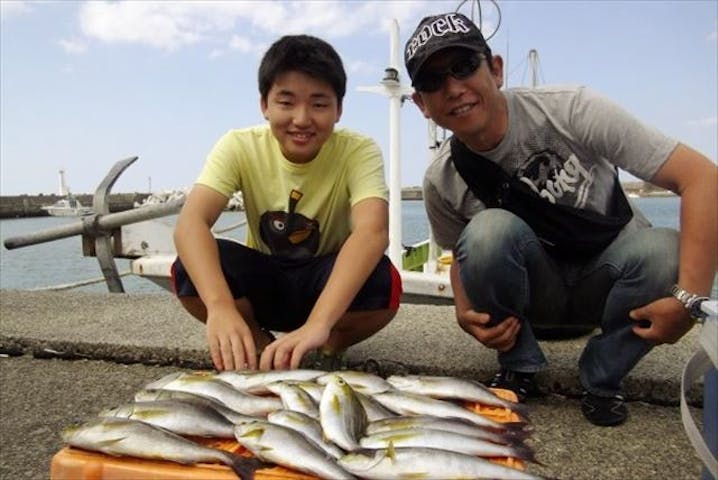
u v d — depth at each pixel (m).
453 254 1.15
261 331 1.20
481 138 1.03
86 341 1.39
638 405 1.09
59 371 1.32
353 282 0.96
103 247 2.46
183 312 1.72
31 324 1.58
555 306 1.13
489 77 0.99
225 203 1.12
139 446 0.63
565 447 0.93
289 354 0.87
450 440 0.69
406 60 1.02
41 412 1.10
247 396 0.81
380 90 2.45
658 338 0.91
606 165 1.07
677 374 1.12
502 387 1.08
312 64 0.99
